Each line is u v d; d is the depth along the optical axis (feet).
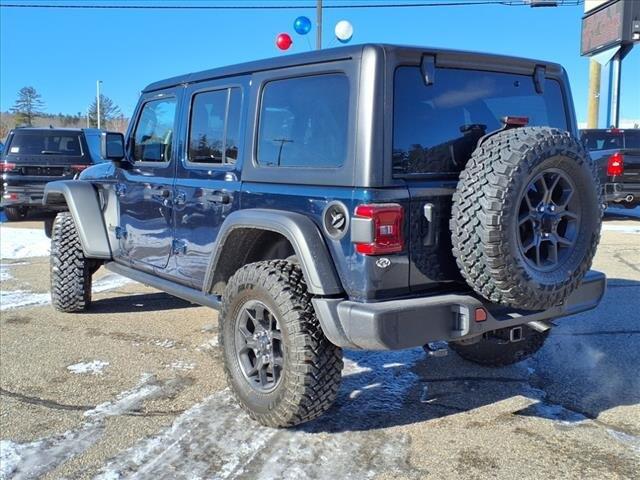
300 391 10.91
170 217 15.08
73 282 19.51
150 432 11.73
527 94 12.62
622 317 19.17
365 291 10.18
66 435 11.63
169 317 19.65
